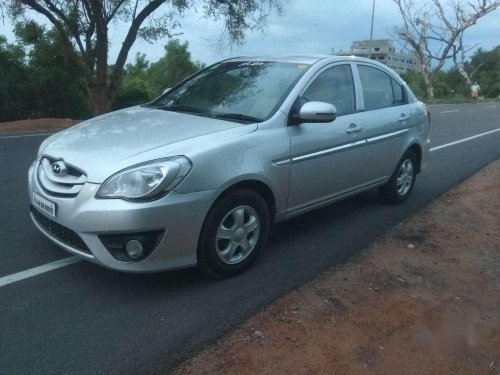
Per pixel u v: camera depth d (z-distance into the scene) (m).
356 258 4.69
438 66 42.53
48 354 3.12
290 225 5.52
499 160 9.87
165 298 3.82
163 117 4.51
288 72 4.91
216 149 3.83
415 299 4.00
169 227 3.60
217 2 19.59
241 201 4.02
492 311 3.88
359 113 5.36
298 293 3.97
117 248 3.56
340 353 3.25
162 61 41.09
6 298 3.73
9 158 8.98
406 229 5.52
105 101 19.84
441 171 8.59
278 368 3.06
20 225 5.17
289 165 4.40
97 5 18.00
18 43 22.98
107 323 3.47
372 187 5.77
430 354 3.32
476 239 5.32
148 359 3.11
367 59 5.81
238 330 3.44
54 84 23.31
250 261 4.27
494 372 3.18
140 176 3.51
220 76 5.24
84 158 3.75
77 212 3.59
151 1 18.77
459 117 20.19
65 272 4.16
